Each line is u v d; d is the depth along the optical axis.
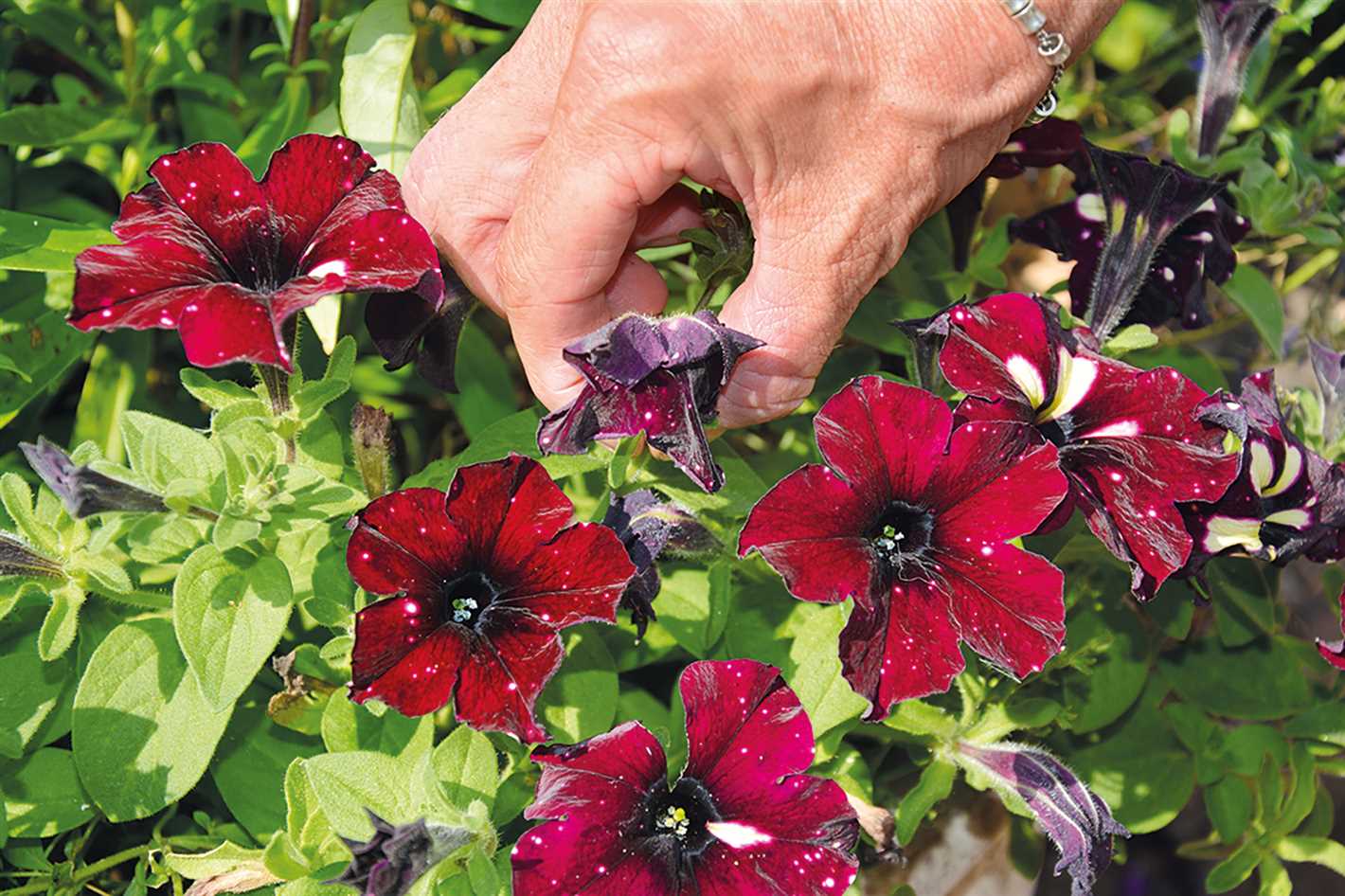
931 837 0.52
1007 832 0.54
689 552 0.46
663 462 0.47
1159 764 0.54
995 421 0.42
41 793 0.46
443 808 0.41
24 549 0.43
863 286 0.45
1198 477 0.43
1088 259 0.53
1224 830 0.53
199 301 0.40
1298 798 0.53
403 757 0.42
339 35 0.58
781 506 0.41
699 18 0.40
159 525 0.42
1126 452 0.44
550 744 0.44
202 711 0.44
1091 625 0.51
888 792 0.52
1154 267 0.53
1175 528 0.43
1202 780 0.53
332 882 0.39
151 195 0.42
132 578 0.48
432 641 0.41
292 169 0.42
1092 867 0.45
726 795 0.42
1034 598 0.42
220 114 0.56
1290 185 0.57
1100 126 0.70
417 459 0.60
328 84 0.58
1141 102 0.67
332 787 0.42
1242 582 0.54
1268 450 0.46
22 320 0.53
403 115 0.52
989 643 0.42
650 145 0.41
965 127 0.43
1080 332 0.47
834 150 0.42
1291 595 0.68
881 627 0.42
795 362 0.45
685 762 0.45
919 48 0.42
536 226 0.42
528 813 0.40
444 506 0.41
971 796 0.53
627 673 0.53
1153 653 0.54
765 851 0.41
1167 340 0.64
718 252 0.47
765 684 0.41
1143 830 0.53
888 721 0.47
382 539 0.41
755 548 0.41
